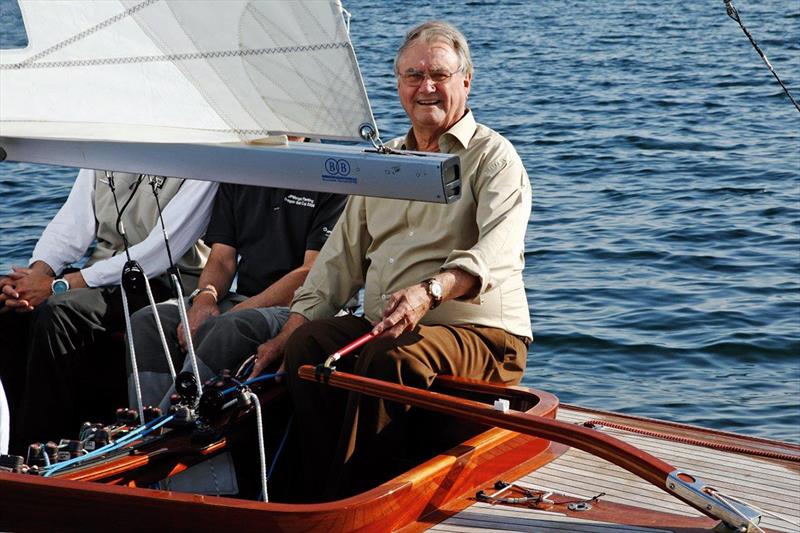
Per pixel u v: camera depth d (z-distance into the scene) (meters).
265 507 3.34
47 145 3.16
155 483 3.87
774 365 7.39
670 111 16.88
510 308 4.39
